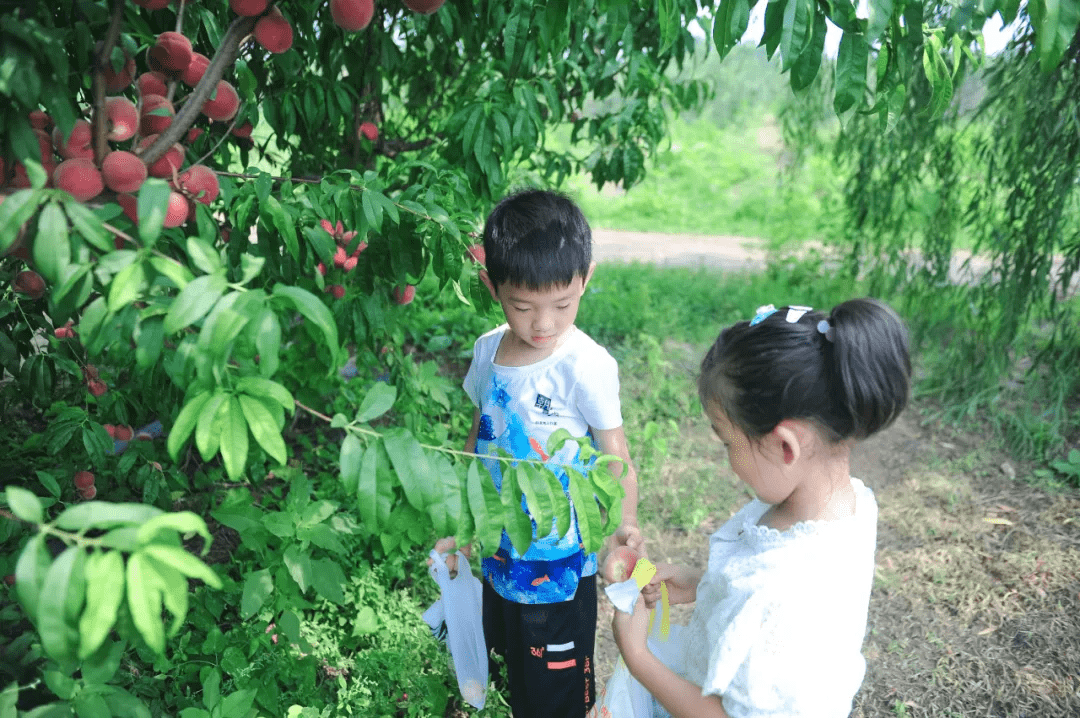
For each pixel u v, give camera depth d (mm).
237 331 765
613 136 3324
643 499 3270
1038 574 2842
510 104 2305
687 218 10109
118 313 848
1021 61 3627
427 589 2500
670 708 1177
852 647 1044
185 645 1947
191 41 1436
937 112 1260
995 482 3502
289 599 1766
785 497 1103
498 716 2000
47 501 1594
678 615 2643
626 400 3992
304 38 2156
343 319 2014
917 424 4020
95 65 947
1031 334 4273
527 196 1532
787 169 6590
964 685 2385
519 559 1699
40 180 770
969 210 4195
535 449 1670
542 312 1513
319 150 2701
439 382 2809
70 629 666
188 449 2688
